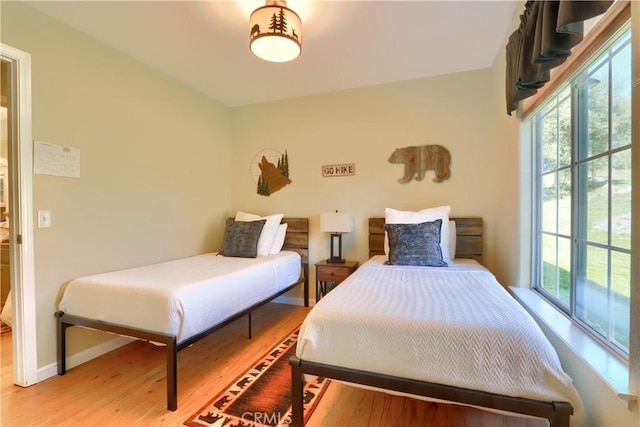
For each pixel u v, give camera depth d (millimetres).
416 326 1279
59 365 2023
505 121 2502
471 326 1234
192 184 3297
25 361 1888
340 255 3305
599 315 1381
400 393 1262
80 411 1651
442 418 1572
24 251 1893
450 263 2686
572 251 1599
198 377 1992
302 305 3604
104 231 2381
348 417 1584
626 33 1134
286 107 3674
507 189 2482
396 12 2053
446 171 3084
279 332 2762
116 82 2484
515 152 2264
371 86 3326
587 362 1192
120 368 2119
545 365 1117
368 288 1814
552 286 1910
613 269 1269
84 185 2240
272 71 2939
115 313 1865
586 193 1491
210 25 2172
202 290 1939
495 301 1528
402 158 3229
